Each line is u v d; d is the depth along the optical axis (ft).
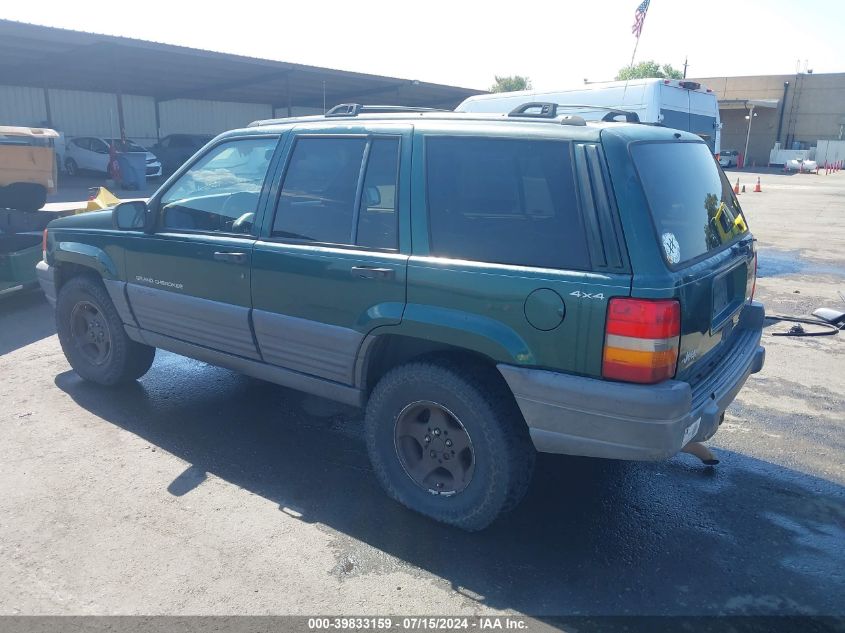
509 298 10.21
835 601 9.93
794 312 25.94
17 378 18.24
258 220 13.39
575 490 12.99
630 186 9.65
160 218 15.16
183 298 14.61
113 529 11.43
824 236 46.01
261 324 13.34
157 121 110.52
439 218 11.11
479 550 11.04
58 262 17.34
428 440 11.66
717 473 13.71
